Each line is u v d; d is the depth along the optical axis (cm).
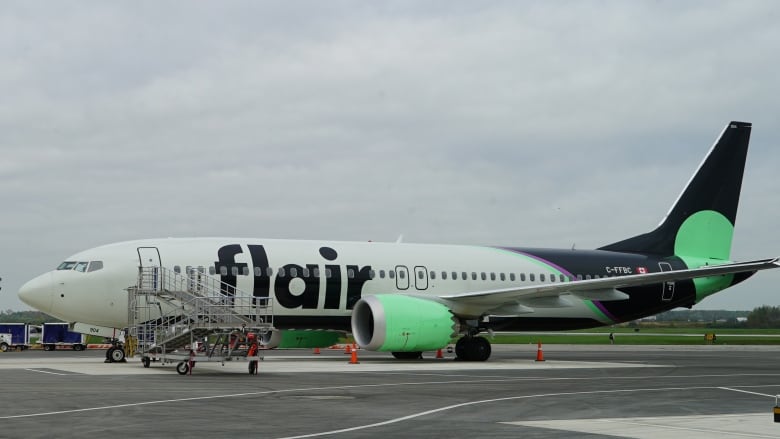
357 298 3722
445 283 3916
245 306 3503
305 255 3678
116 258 3403
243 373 2828
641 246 4444
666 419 1642
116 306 3378
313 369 3084
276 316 3600
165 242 3528
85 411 1683
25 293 3325
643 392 2230
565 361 3878
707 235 4541
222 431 1433
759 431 1476
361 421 1579
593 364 3597
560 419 1636
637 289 4284
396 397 2038
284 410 1739
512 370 3119
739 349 5938
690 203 4528
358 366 3309
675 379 2717
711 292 4478
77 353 5128
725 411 1792
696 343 7144
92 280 3350
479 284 3988
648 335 9131
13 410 1691
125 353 3441
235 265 3531
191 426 1488
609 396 2111
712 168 4569
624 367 3372
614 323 4350
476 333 3859
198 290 3403
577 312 4166
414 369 3131
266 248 3638
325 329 3747
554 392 2209
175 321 3122
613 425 1545
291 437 1373
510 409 1800
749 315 12988
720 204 4572
